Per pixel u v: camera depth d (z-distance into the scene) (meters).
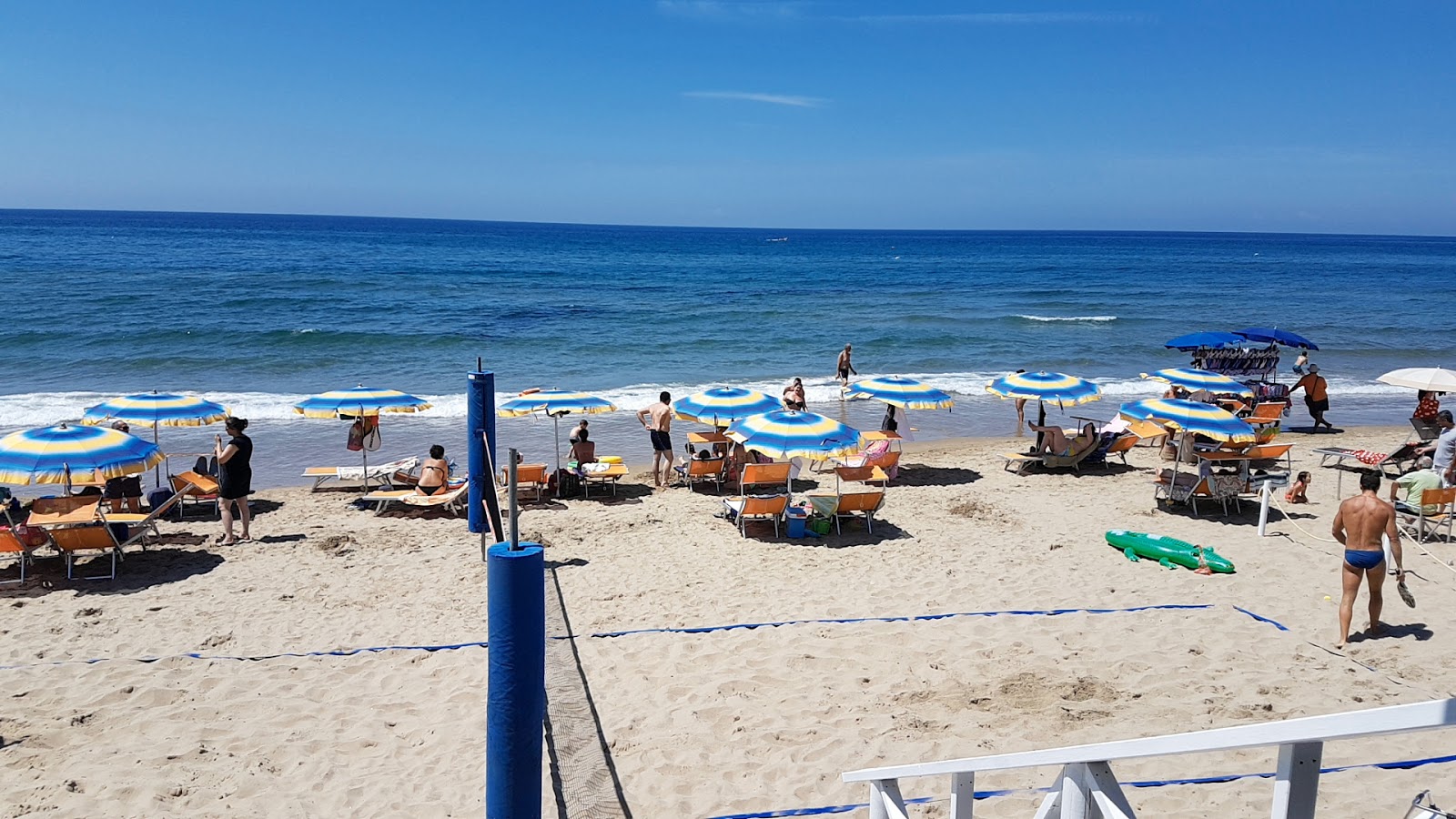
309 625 9.30
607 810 6.04
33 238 103.38
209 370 27.83
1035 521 13.20
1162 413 13.60
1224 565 10.65
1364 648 8.39
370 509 13.90
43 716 7.29
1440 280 79.75
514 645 3.70
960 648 8.52
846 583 10.53
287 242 112.75
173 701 7.62
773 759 6.69
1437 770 6.08
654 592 10.24
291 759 6.77
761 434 12.59
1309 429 21.31
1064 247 170.88
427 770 6.63
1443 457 13.18
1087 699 7.49
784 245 161.38
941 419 22.67
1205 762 6.45
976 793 6.00
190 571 10.94
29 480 10.03
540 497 14.48
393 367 29.22
